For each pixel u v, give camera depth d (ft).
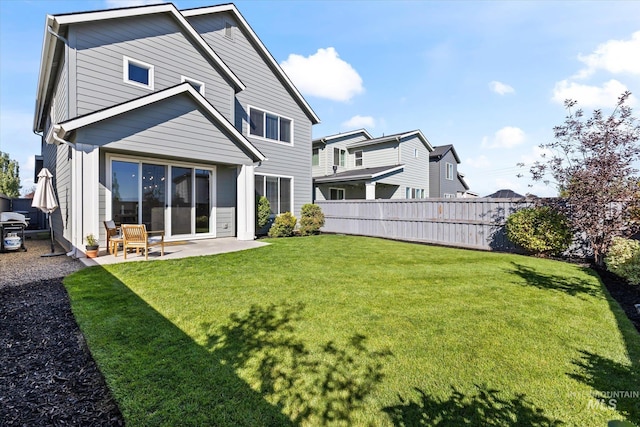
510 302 13.75
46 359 8.94
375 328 10.91
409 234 37.76
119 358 8.84
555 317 12.03
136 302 13.34
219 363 8.60
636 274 16.44
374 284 16.56
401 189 66.33
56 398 7.26
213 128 29.40
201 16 35.76
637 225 20.44
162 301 13.50
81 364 8.72
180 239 31.40
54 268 19.48
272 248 28.66
